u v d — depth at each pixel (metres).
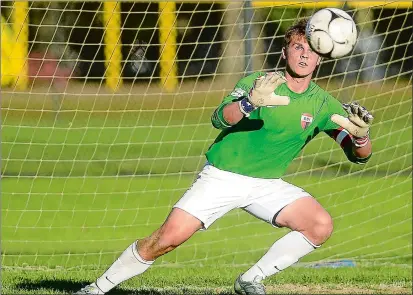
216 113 16.61
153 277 24.22
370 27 65.06
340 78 62.31
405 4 53.59
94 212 35.00
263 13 61.19
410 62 65.19
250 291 19.25
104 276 18.47
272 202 18.42
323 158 44.28
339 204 34.88
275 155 18.06
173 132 52.88
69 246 29.34
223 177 18.02
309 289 23.14
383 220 34.28
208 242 30.08
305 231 18.59
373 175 41.88
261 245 29.94
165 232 17.77
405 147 48.25
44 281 23.55
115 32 66.75
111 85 62.19
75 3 66.00
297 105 17.66
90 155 46.72
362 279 24.34
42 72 62.38
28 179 41.31
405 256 28.58
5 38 54.69
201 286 23.50
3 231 31.41
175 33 66.12
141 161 45.66
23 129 51.19
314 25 16.84
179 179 39.62
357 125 17.34
